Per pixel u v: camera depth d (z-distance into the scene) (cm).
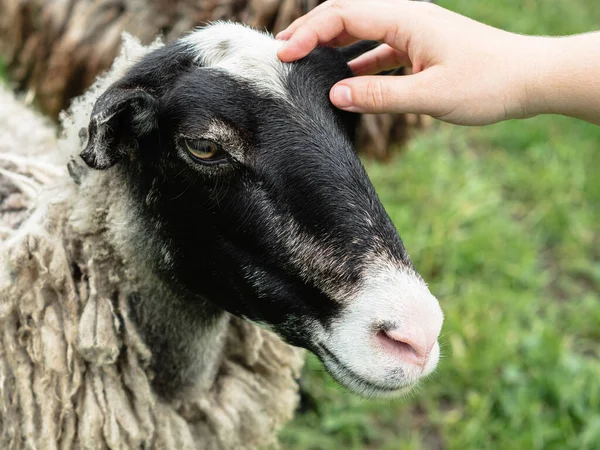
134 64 57
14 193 66
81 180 59
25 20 92
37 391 60
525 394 95
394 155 109
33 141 76
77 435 60
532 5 189
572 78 56
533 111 58
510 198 134
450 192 128
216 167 53
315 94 55
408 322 50
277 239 53
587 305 111
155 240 58
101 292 60
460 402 97
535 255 119
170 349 62
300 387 95
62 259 59
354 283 52
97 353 59
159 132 54
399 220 118
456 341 100
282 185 53
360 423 93
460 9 177
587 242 126
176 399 64
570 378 97
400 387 52
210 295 58
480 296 108
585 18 187
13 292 59
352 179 53
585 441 90
